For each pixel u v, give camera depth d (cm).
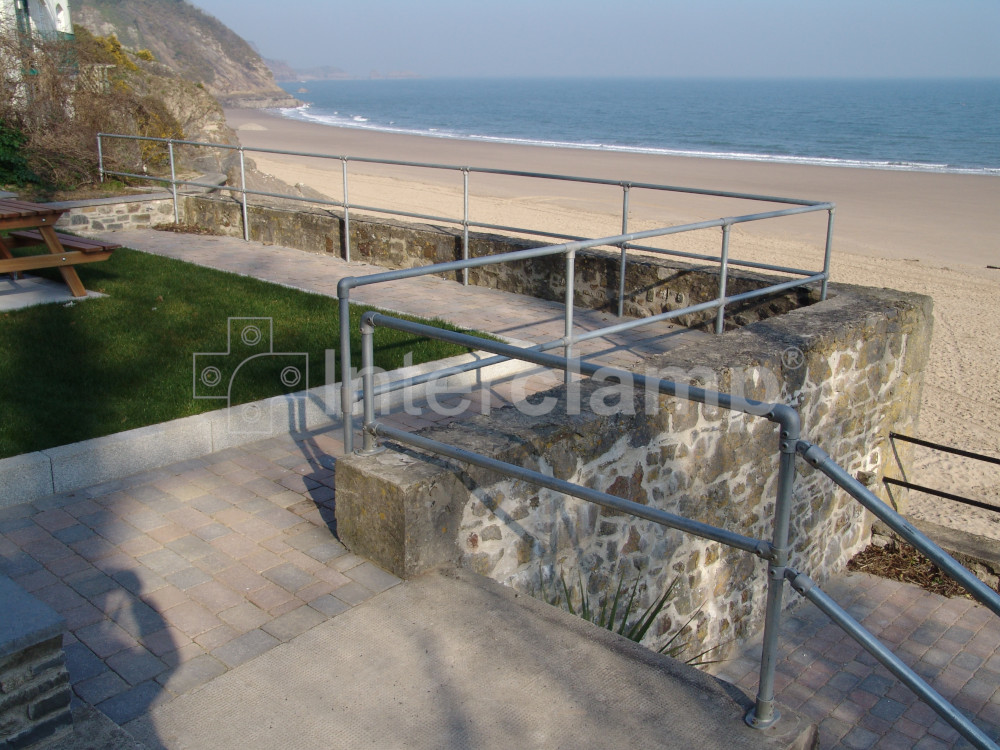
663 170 3666
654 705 253
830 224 613
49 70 1228
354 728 241
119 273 753
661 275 705
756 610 531
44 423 416
